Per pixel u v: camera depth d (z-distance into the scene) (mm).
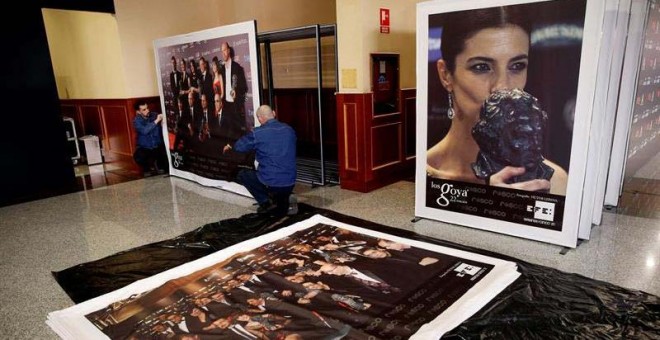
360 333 2170
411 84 5340
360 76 4629
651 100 4906
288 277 2805
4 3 5070
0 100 5148
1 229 4160
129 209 4633
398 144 5238
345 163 4977
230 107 4789
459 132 3471
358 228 3629
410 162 5504
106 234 3883
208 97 5094
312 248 3250
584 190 3098
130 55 6262
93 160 7234
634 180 4770
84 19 6703
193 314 2436
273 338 2176
